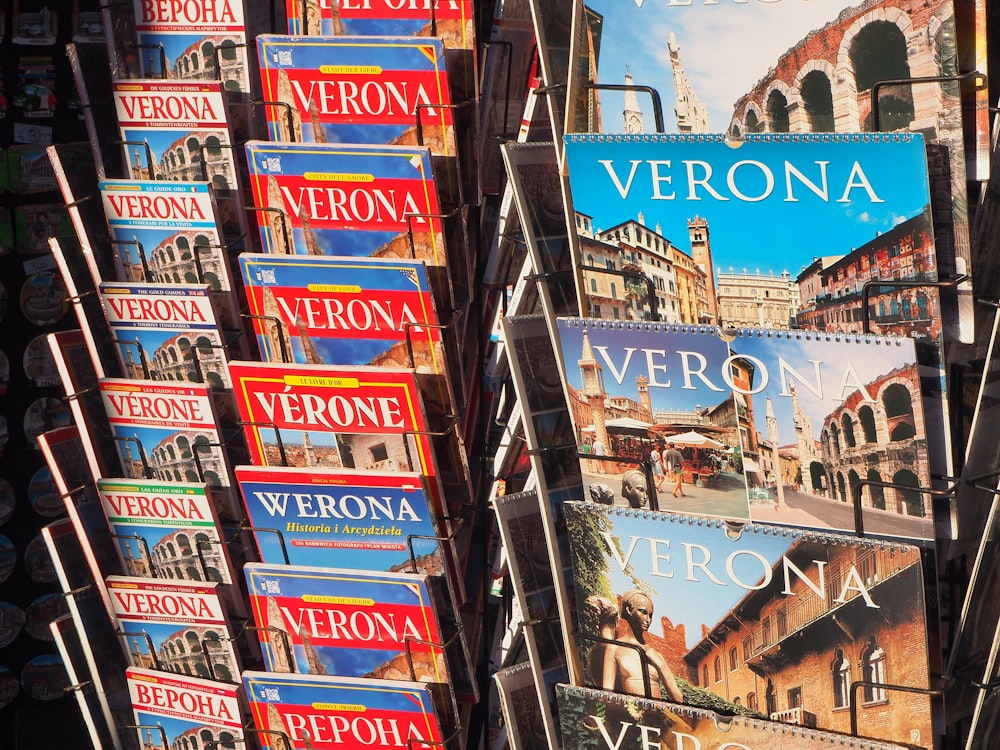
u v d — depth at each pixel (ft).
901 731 3.22
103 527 4.69
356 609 4.08
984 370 3.09
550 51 3.50
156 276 4.49
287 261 3.95
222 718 4.54
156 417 4.49
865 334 3.05
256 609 4.21
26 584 6.45
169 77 4.53
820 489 3.23
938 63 2.94
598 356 3.45
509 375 4.55
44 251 6.27
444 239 3.97
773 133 3.10
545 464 3.84
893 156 2.95
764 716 3.47
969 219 3.06
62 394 6.40
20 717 6.44
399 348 4.01
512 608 4.45
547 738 4.07
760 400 3.24
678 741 3.59
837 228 3.09
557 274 3.67
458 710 4.29
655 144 3.22
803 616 3.30
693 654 3.54
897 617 3.14
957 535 3.20
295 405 4.04
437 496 4.05
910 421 3.04
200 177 4.46
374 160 3.89
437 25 4.01
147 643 4.65
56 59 6.11
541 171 3.71
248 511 4.17
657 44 3.27
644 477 3.53
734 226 3.22
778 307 3.23
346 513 4.06
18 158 6.17
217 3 4.40
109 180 4.33
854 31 3.02
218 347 4.41
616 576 3.59
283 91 4.03
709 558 3.41
